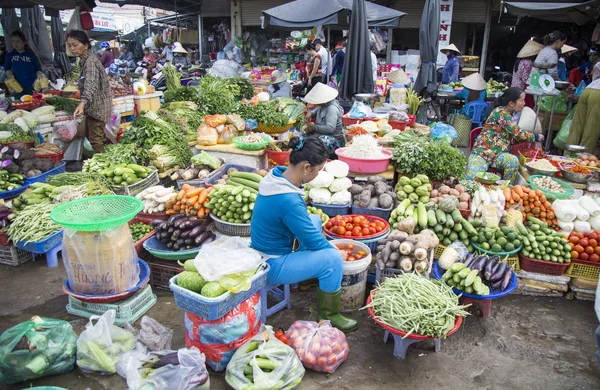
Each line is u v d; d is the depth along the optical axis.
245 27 14.65
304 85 10.73
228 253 2.71
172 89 7.89
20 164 5.11
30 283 3.84
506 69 16.39
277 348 2.60
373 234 3.71
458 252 3.61
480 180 4.88
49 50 10.95
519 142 5.66
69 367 2.74
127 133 5.77
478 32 15.46
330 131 5.78
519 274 3.75
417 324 2.73
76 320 3.28
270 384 2.40
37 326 2.74
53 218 2.99
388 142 5.43
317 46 10.12
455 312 2.83
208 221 4.13
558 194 4.43
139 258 3.75
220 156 5.62
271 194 2.82
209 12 15.04
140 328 3.13
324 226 3.88
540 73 6.04
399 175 4.98
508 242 3.70
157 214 4.12
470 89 8.91
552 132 8.10
